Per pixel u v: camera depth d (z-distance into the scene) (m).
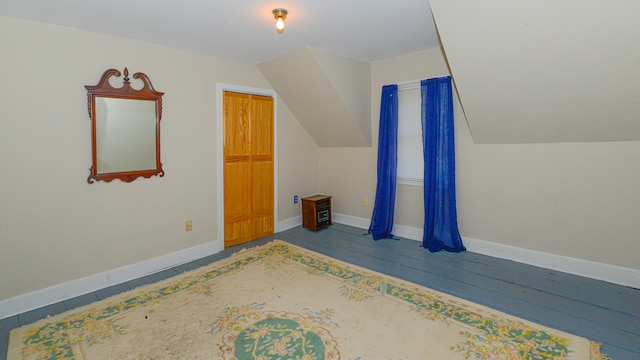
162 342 2.05
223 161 3.72
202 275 3.05
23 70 2.43
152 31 2.77
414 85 3.82
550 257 3.11
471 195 3.52
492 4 2.14
